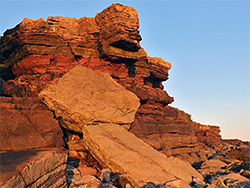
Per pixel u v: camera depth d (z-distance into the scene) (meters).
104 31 22.22
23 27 20.47
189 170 14.37
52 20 22.27
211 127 44.41
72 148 13.56
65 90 13.80
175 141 21.98
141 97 22.77
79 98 13.85
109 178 10.82
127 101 16.42
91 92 14.83
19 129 11.16
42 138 11.95
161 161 12.52
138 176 10.52
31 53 19.58
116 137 13.20
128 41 21.45
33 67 19.64
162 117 24.17
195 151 24.30
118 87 17.34
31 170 7.17
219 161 21.45
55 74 19.47
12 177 6.14
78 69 15.25
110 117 14.45
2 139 10.09
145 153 12.74
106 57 22.47
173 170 12.29
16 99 12.61
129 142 13.31
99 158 12.02
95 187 9.60
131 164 11.23
